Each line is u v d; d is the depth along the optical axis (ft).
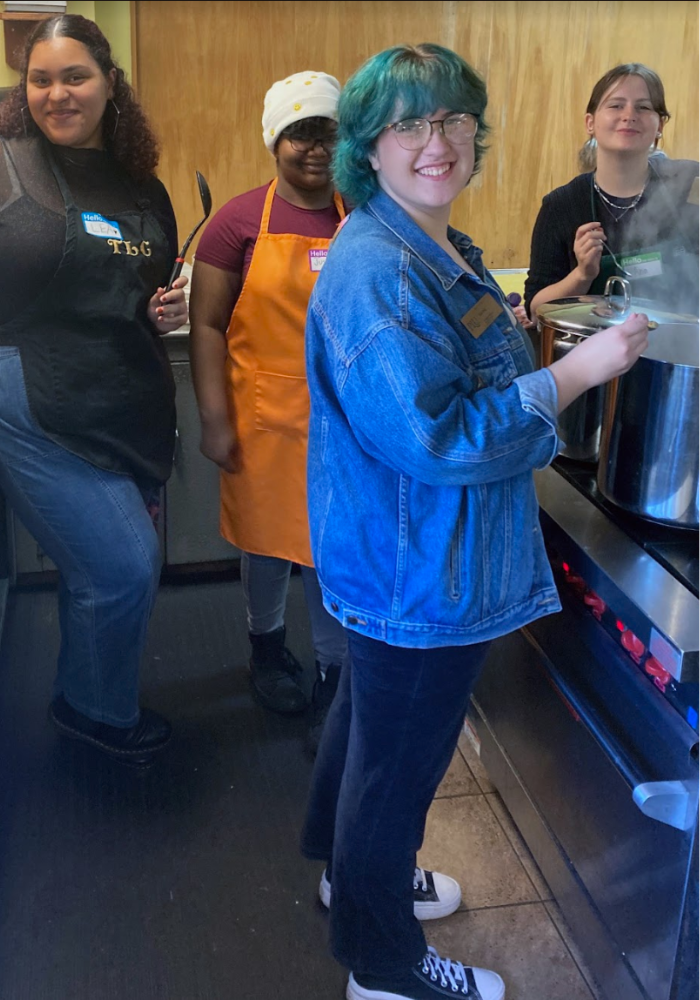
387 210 3.67
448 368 3.38
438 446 3.33
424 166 3.50
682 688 3.83
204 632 8.27
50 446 5.48
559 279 7.09
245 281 5.96
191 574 9.09
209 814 6.23
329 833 5.17
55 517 5.64
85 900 5.54
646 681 4.13
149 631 8.23
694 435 4.15
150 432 5.85
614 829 4.47
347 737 4.80
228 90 7.89
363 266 3.46
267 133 5.65
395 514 3.69
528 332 6.45
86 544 5.69
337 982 5.08
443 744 4.15
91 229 5.15
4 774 6.51
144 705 7.27
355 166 3.68
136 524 5.77
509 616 3.87
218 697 7.41
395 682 3.92
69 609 6.16
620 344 3.58
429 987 4.75
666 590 4.02
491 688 6.02
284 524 6.48
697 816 3.77
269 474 6.37
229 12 7.63
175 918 5.44
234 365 6.24
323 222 5.91
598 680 4.57
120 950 5.23
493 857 5.85
